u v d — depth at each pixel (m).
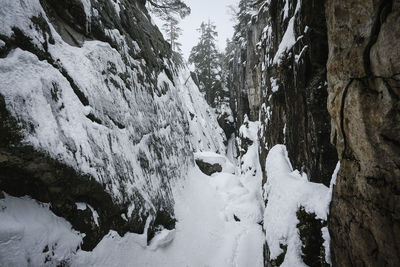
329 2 4.42
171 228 9.60
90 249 5.37
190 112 27.39
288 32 8.02
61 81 5.61
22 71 4.48
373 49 3.27
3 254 3.58
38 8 5.56
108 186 6.06
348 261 4.13
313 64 6.27
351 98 3.80
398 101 2.93
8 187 4.19
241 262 9.80
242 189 16.38
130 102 9.30
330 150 6.09
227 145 36.66
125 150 7.68
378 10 3.14
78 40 7.34
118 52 9.47
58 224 4.78
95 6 8.55
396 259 3.06
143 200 7.73
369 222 3.55
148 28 15.34
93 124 6.36
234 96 35.53
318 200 5.77
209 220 12.55
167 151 12.32
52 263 4.32
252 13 26.59
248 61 25.50
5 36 4.40
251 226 12.49
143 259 7.02
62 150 4.76
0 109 3.67
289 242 5.97
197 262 9.22
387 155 3.16
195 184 15.02
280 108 10.21
